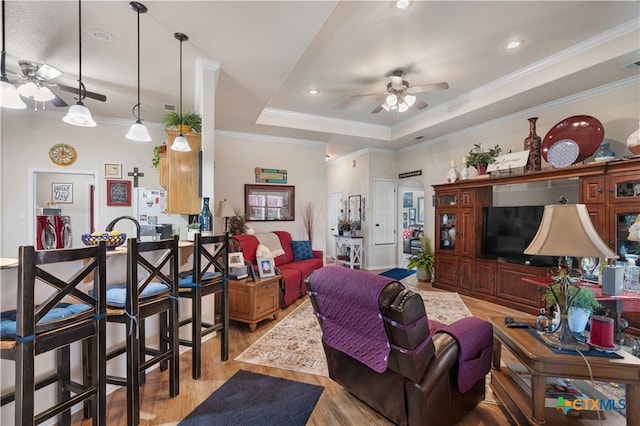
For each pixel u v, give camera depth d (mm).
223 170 5809
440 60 3725
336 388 2350
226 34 2719
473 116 4945
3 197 4613
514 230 4441
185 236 5293
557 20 2959
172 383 2211
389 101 3918
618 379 1557
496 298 4508
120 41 2818
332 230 9102
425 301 4645
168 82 3740
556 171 3766
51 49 2955
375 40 3279
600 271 2803
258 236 5277
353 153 7930
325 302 1987
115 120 5242
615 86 3709
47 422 1878
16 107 1995
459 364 1829
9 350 1405
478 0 2658
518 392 1949
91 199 5539
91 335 1673
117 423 1940
